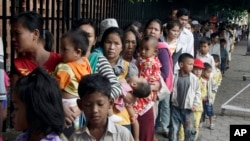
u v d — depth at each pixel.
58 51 5.37
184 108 5.20
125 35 4.11
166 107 5.84
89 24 3.66
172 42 5.80
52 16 5.35
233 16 29.98
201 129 6.62
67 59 3.02
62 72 2.94
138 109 4.03
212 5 18.11
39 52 3.08
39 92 1.95
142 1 9.71
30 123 1.95
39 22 3.06
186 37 5.94
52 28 5.36
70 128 2.96
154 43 4.23
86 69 3.11
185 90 5.18
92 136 2.68
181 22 6.54
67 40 3.02
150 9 10.66
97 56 3.29
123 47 3.72
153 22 5.17
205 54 7.07
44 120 1.93
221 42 12.61
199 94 5.27
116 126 2.73
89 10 6.60
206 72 6.28
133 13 9.12
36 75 2.02
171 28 5.72
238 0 17.98
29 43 3.01
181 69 5.22
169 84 4.61
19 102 1.97
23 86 1.97
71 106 2.94
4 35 4.58
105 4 7.33
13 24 3.02
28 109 1.94
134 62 4.28
